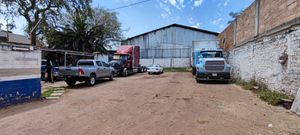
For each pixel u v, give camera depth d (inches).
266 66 432.5
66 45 1242.6
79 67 551.8
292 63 323.9
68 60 905.5
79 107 312.5
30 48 371.2
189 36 1622.8
